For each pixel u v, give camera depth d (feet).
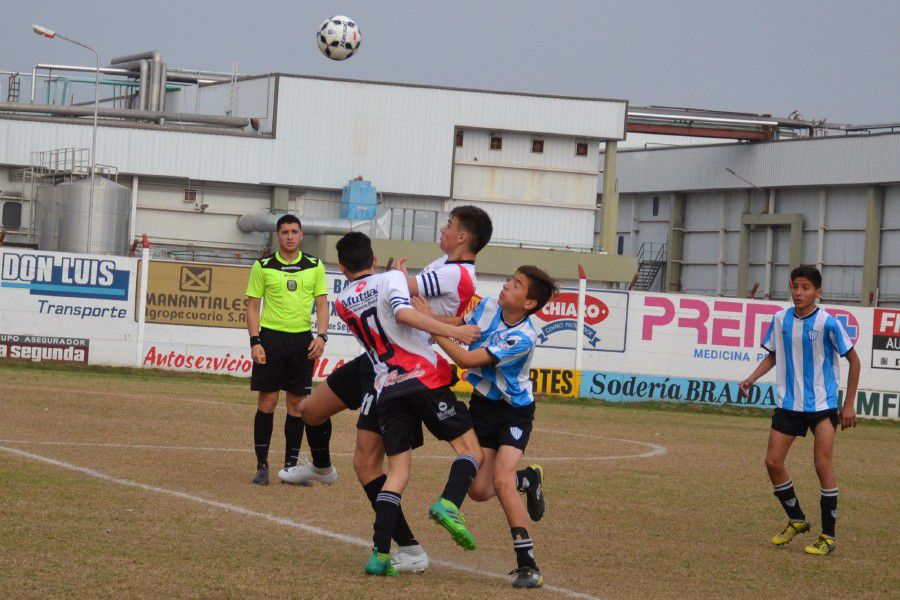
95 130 326.24
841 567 54.44
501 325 47.11
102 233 321.52
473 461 45.88
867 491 84.99
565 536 58.34
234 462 78.23
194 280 168.66
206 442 88.99
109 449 80.59
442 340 45.68
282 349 69.00
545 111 390.01
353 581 43.78
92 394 123.34
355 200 366.02
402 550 47.11
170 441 88.02
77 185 320.70
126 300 167.12
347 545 51.42
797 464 102.73
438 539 55.83
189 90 439.63
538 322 175.94
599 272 376.27
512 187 394.11
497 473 46.14
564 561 51.57
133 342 167.12
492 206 393.50
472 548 44.62
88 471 68.69
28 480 63.16
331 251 350.43
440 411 46.01
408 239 363.97
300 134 376.48
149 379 156.97
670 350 179.42
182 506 58.44
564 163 397.39
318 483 70.79
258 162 373.20
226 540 50.39
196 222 374.63
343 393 54.85
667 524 64.23
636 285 472.03
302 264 69.97
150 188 370.12
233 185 376.89
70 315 165.48
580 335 176.24
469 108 385.09
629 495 75.10
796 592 47.62
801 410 59.88
